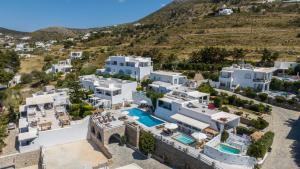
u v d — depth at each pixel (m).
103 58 157.50
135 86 81.12
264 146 42.91
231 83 88.44
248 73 85.25
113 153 52.41
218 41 160.88
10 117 69.19
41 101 70.88
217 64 115.88
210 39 167.00
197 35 180.00
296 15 181.25
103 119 61.06
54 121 64.31
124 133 57.94
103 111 69.69
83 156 53.41
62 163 50.34
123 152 53.06
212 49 124.62
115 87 77.69
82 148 57.22
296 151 46.59
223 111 61.09
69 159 52.00
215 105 68.56
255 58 123.38
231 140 48.94
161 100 64.88
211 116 52.75
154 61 132.88
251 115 64.31
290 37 147.00
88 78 91.81
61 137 58.56
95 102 74.38
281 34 153.75
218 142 47.94
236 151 45.12
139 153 52.75
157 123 61.94
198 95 68.88
